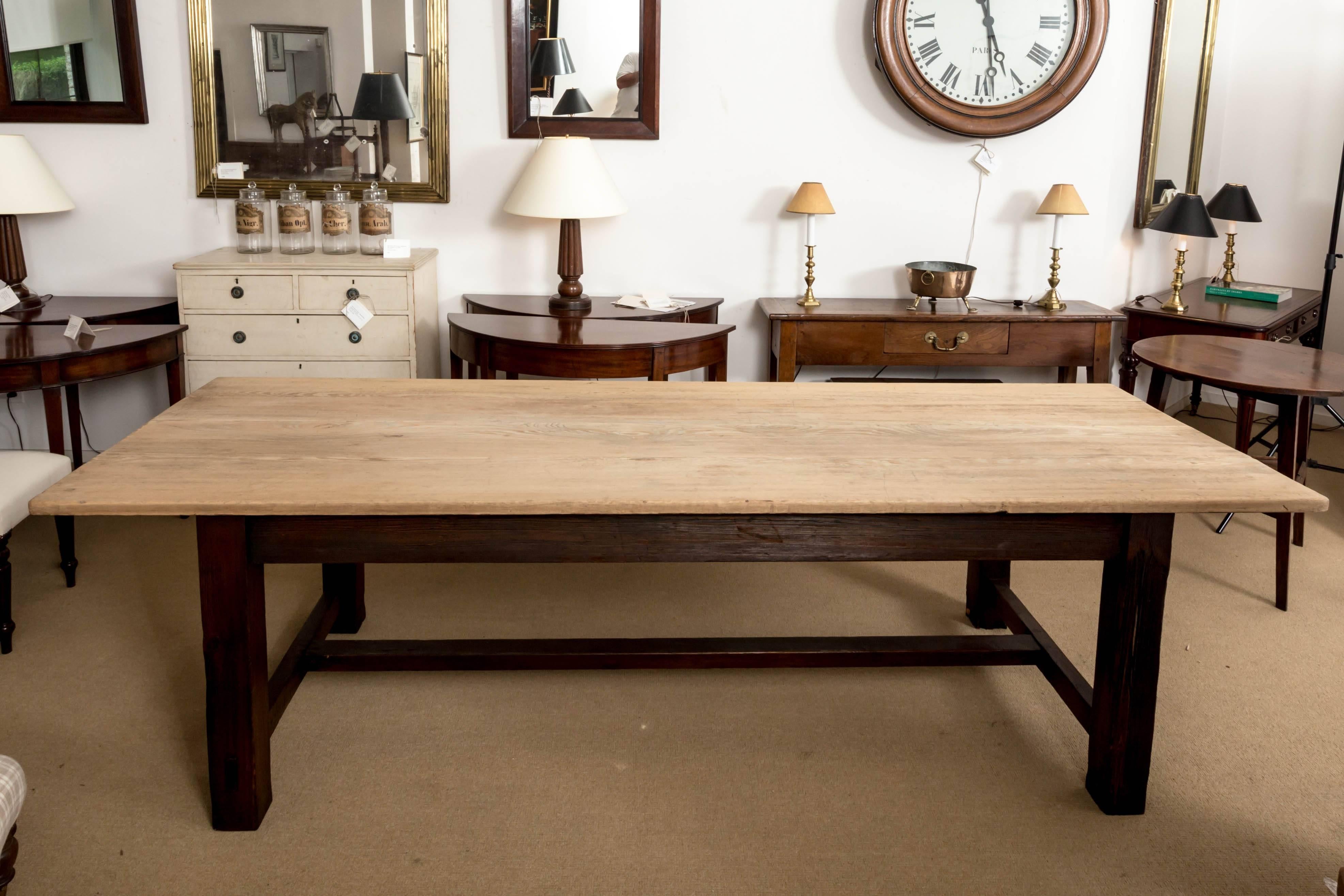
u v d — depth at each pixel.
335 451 2.08
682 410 2.44
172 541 3.58
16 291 3.88
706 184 4.30
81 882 1.91
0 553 2.69
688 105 4.22
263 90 4.06
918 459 2.09
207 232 4.19
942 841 2.06
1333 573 3.39
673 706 2.54
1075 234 4.41
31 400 4.27
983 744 2.40
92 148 4.09
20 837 2.03
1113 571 2.04
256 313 3.79
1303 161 5.11
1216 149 5.32
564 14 4.07
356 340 3.82
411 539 1.92
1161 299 4.72
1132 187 4.60
